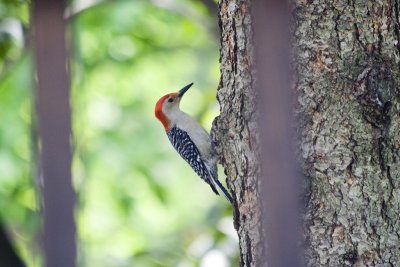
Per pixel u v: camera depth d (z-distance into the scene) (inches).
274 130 280.8
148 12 879.1
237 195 424.8
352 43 391.2
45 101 253.3
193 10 783.1
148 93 958.4
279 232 278.1
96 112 929.5
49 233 249.3
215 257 686.5
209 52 973.8
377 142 387.2
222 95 431.8
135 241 932.6
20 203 837.2
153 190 937.5
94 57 884.6
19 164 835.4
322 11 393.1
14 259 576.4
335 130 389.4
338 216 388.5
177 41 930.1
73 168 254.7
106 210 928.3
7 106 823.1
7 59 765.9
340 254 388.2
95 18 853.8
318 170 390.3
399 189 388.8
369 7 391.9
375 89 385.4
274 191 280.2
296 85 393.7
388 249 387.2
